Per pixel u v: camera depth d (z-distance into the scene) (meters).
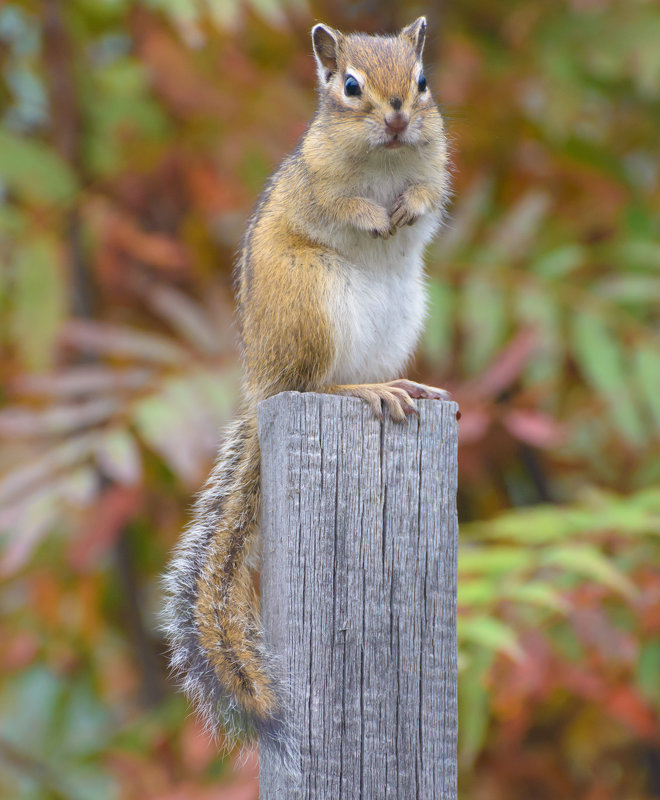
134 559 13.01
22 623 12.77
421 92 8.67
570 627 10.00
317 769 6.18
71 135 12.86
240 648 6.79
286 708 6.22
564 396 13.18
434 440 6.52
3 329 12.38
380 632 6.34
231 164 12.81
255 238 8.68
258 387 8.41
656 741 11.54
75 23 13.26
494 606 9.26
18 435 11.27
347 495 6.39
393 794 6.25
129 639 13.32
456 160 13.21
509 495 13.34
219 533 7.50
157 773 11.03
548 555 9.47
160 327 13.10
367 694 6.29
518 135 13.74
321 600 6.30
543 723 11.62
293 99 13.10
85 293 12.78
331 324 8.25
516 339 11.71
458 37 13.87
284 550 6.30
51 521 10.08
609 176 13.61
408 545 6.43
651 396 11.38
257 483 7.70
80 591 12.65
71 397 11.91
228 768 10.93
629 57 13.50
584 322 11.78
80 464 10.42
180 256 12.60
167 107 13.13
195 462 10.40
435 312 11.62
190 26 11.00
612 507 10.38
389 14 14.09
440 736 6.36
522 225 12.31
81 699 13.51
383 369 8.92
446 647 6.43
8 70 13.70
